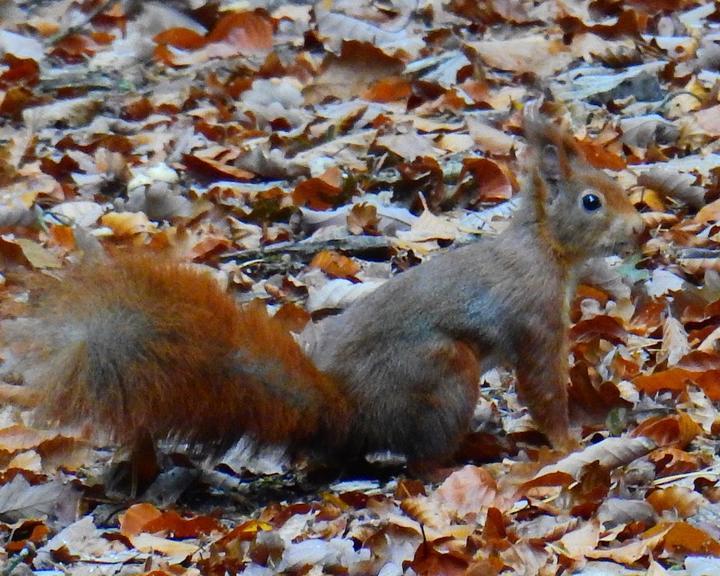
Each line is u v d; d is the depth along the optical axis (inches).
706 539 319.0
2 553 342.3
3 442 393.1
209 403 352.2
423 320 376.5
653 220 532.7
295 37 799.7
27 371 343.6
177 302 348.8
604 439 385.1
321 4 812.0
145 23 813.2
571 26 744.3
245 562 327.9
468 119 620.7
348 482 381.4
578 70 702.5
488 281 383.6
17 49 780.0
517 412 419.5
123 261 350.6
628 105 657.0
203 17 813.9
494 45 721.6
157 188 571.8
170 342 346.0
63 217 568.1
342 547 328.5
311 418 367.2
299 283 506.3
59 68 775.7
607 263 488.7
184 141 640.4
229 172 601.6
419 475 378.0
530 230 391.9
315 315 483.8
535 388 391.2
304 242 533.3
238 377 355.9
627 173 572.7
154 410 345.7
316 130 650.2
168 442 373.1
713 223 531.8
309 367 366.9
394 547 328.2
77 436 393.4
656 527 328.2
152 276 349.4
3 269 525.7
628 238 392.5
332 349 380.8
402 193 567.5
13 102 700.0
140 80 745.6
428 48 749.3
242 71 745.6
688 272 497.7
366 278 510.6
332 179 571.5
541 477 355.3
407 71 713.6
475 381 379.6
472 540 327.6
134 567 335.6
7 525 354.9
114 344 340.8
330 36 780.0
